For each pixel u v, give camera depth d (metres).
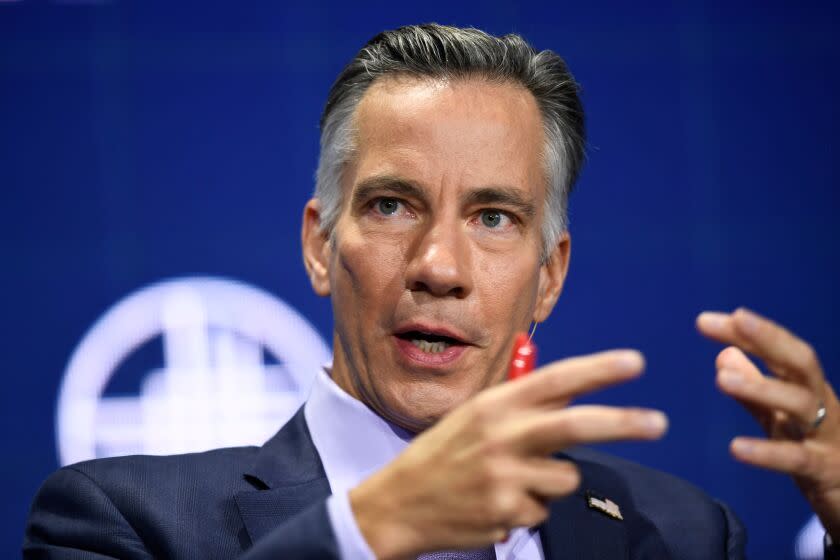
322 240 3.70
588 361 2.08
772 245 6.78
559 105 3.62
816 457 2.52
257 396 6.25
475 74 3.39
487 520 2.15
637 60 6.79
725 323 2.38
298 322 6.35
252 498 3.38
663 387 6.60
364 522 2.31
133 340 6.20
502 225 3.34
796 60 6.89
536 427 2.07
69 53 6.32
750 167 6.81
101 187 6.29
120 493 3.39
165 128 6.38
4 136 6.23
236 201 6.40
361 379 3.37
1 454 6.02
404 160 3.24
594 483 3.92
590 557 3.55
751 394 2.37
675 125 6.79
